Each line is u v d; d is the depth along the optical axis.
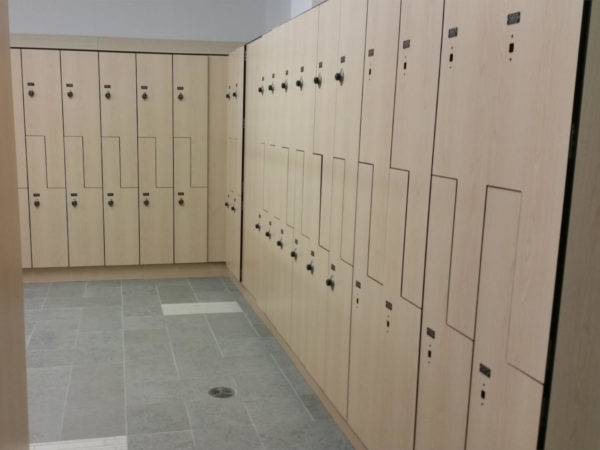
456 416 2.04
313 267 3.58
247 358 4.28
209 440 3.16
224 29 7.07
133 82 6.01
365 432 2.87
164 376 3.94
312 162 3.55
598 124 1.52
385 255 2.60
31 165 5.89
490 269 1.84
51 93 5.83
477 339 1.92
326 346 3.39
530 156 1.65
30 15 6.53
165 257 6.38
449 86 2.06
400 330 2.47
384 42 2.57
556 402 1.62
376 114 2.67
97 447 3.06
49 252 6.06
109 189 6.11
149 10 6.83
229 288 6.12
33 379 3.83
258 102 4.93
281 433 3.24
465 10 1.96
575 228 1.55
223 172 6.41
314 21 3.47
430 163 2.20
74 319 5.02
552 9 1.56
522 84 1.68
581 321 1.60
